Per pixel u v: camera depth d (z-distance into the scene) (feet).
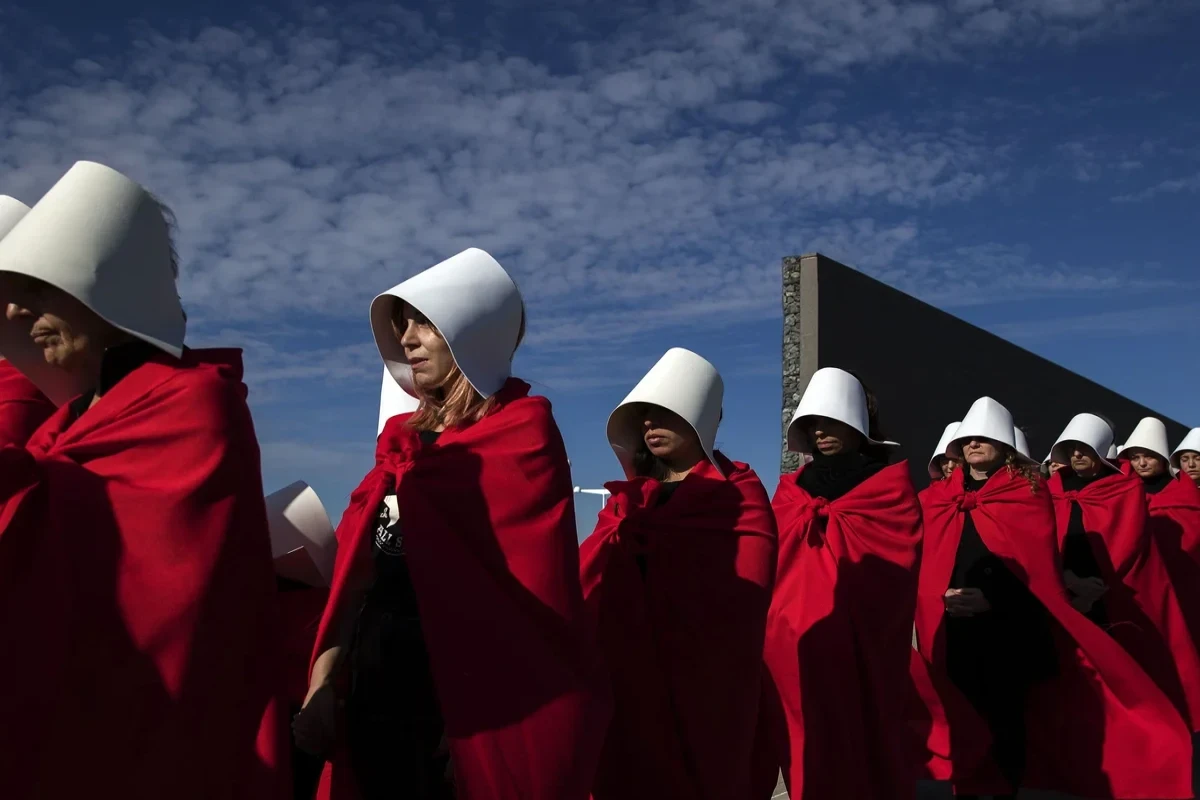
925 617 21.75
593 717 10.96
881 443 19.79
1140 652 26.81
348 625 11.34
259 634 8.94
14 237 8.68
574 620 11.10
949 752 20.90
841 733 17.78
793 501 19.22
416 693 11.02
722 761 14.99
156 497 8.52
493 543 10.99
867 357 53.36
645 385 16.08
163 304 9.07
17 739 8.39
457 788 10.46
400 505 11.07
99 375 9.14
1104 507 26.63
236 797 8.67
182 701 8.39
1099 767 21.49
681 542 15.29
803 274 49.90
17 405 11.23
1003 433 22.17
